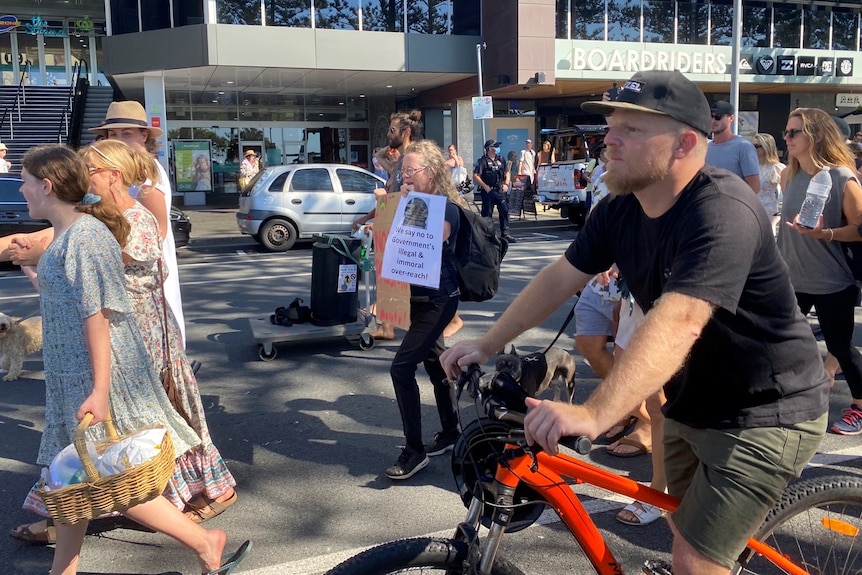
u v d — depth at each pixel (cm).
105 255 282
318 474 431
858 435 468
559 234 1655
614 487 214
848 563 244
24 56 2745
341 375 616
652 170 193
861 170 642
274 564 336
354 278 672
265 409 538
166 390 347
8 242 370
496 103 2606
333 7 2070
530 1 2102
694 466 232
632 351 179
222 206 2383
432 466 439
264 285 1027
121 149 332
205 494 372
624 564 331
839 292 443
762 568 236
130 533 362
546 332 741
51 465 263
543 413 178
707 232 187
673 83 192
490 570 207
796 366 207
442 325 412
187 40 1973
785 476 206
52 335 285
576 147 2084
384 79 2303
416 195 401
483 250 411
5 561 338
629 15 2306
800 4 2508
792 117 436
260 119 2703
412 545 202
